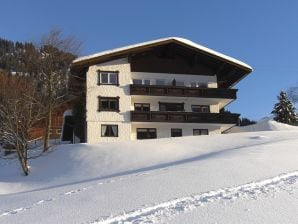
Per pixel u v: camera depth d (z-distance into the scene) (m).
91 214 10.06
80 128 41.97
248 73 43.69
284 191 11.10
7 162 33.38
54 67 38.22
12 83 37.97
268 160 17.12
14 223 9.94
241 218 8.92
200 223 8.66
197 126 41.81
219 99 42.78
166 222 8.78
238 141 31.06
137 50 41.22
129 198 11.48
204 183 12.73
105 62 41.06
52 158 30.47
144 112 39.97
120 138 39.38
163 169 17.11
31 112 33.41
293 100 67.00
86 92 40.00
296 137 30.16
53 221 9.73
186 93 41.72
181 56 44.12
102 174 25.67
